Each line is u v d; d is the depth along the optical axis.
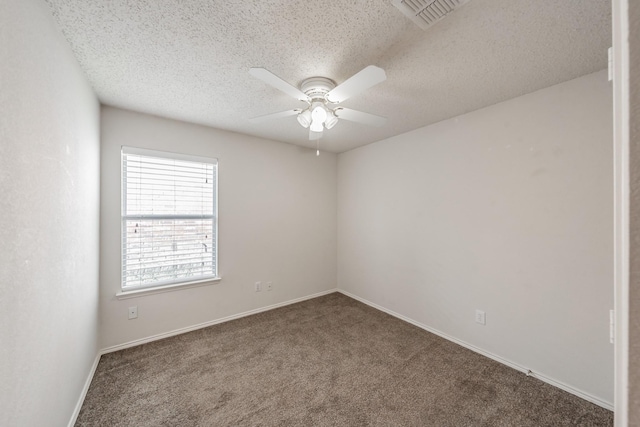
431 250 2.75
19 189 0.98
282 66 1.71
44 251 1.17
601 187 1.71
